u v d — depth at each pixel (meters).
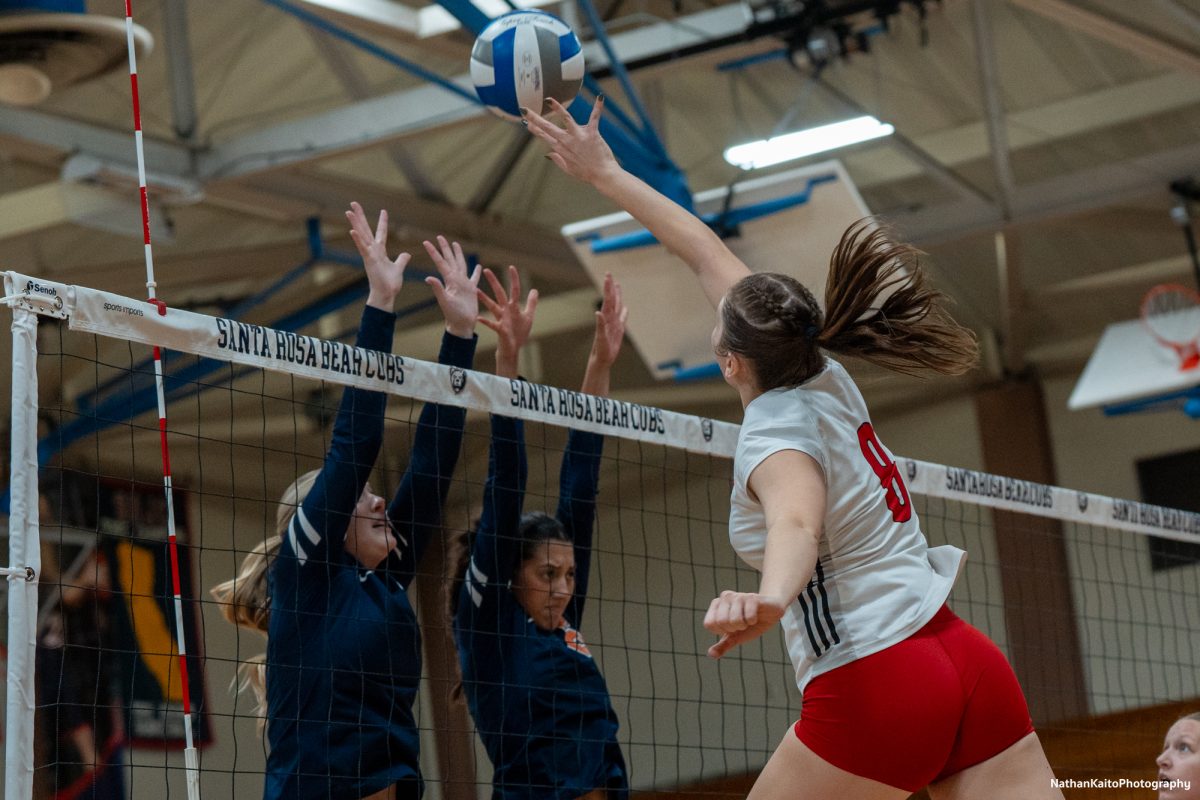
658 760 11.40
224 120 9.59
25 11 6.54
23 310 2.58
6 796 2.41
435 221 10.95
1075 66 10.19
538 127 2.78
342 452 3.08
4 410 9.82
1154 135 10.50
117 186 8.79
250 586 3.26
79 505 9.88
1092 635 11.70
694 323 7.84
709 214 7.65
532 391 3.41
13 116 8.42
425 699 9.31
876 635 2.14
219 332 2.85
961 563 2.32
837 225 7.48
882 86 10.41
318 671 3.01
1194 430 12.51
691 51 8.27
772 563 1.96
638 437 3.62
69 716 9.18
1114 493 12.74
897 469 2.33
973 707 2.15
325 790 2.95
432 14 8.38
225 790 9.52
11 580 2.50
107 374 10.77
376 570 3.31
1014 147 10.81
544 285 12.73
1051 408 13.23
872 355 2.34
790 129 10.78
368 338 3.25
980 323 13.21
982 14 9.49
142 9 8.65
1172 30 9.34
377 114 9.02
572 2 8.23
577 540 3.73
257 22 8.98
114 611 9.62
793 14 7.80
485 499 3.50
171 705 9.55
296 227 10.91
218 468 10.62
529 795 3.36
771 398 2.26
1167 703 8.55
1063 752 9.03
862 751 2.11
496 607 3.42
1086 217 11.02
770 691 11.08
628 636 11.92
